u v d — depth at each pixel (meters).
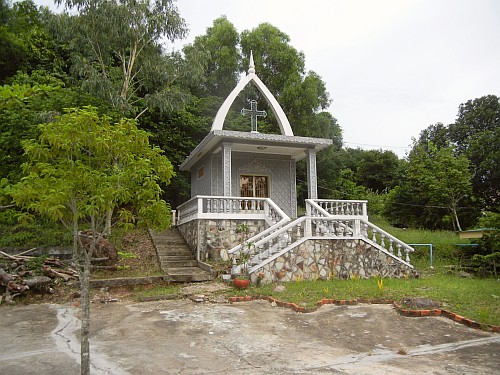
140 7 19.91
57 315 8.61
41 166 4.67
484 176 34.22
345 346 6.65
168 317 8.27
